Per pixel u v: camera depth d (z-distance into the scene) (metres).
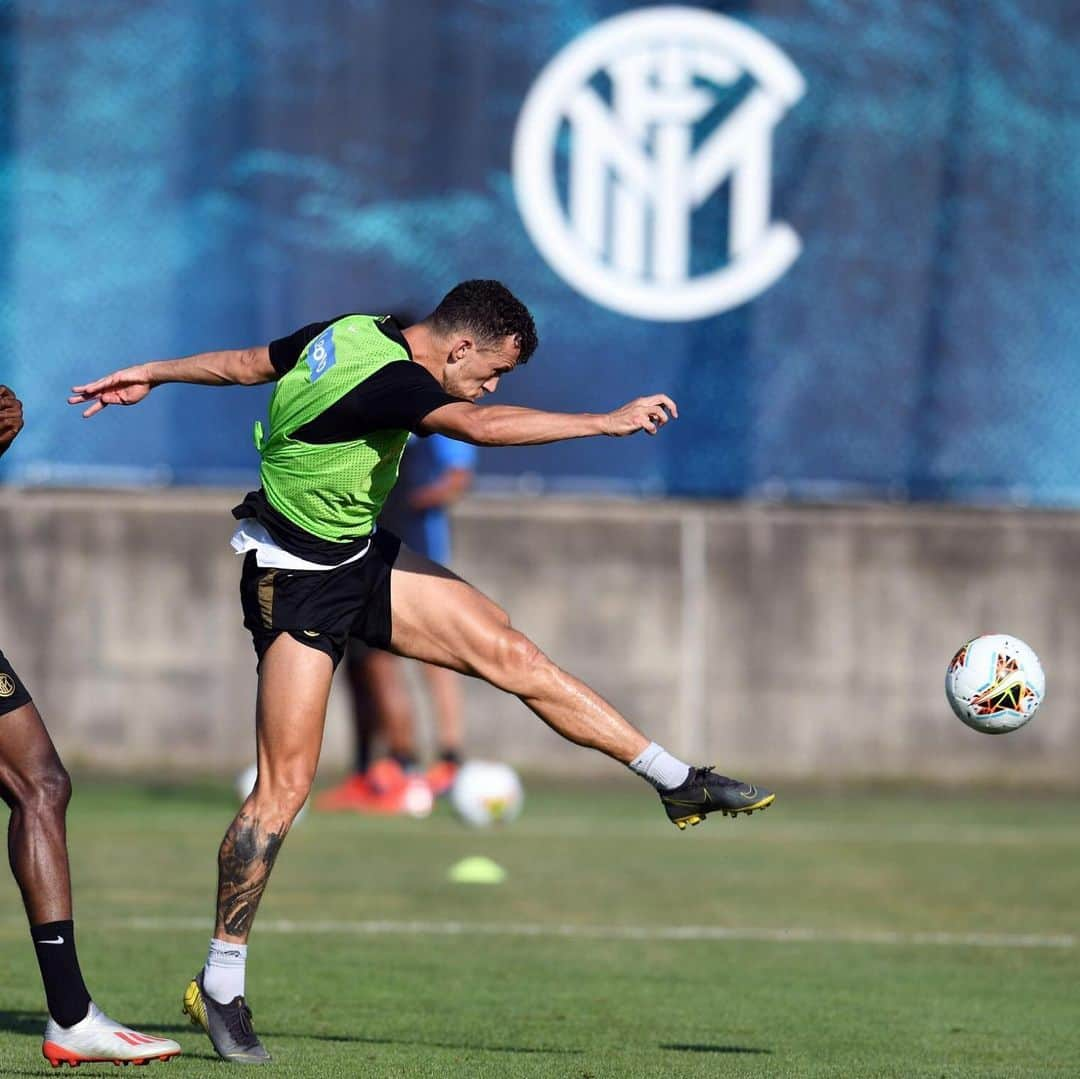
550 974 24.14
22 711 17.36
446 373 18.53
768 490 48.12
